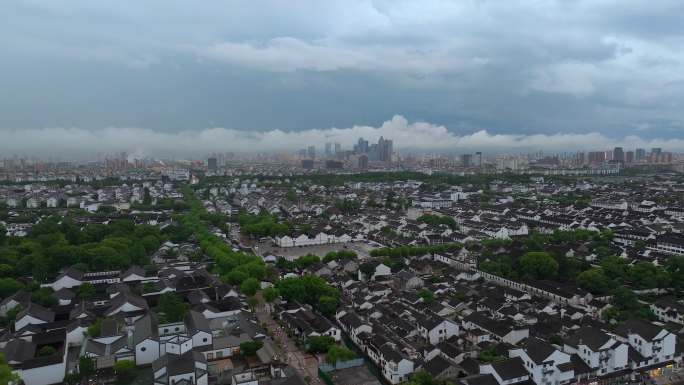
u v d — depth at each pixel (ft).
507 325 612.70
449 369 512.63
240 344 565.94
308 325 621.72
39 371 501.97
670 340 543.80
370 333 625.41
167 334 586.86
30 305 652.48
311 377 513.86
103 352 547.08
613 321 652.48
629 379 507.30
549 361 485.56
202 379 477.36
